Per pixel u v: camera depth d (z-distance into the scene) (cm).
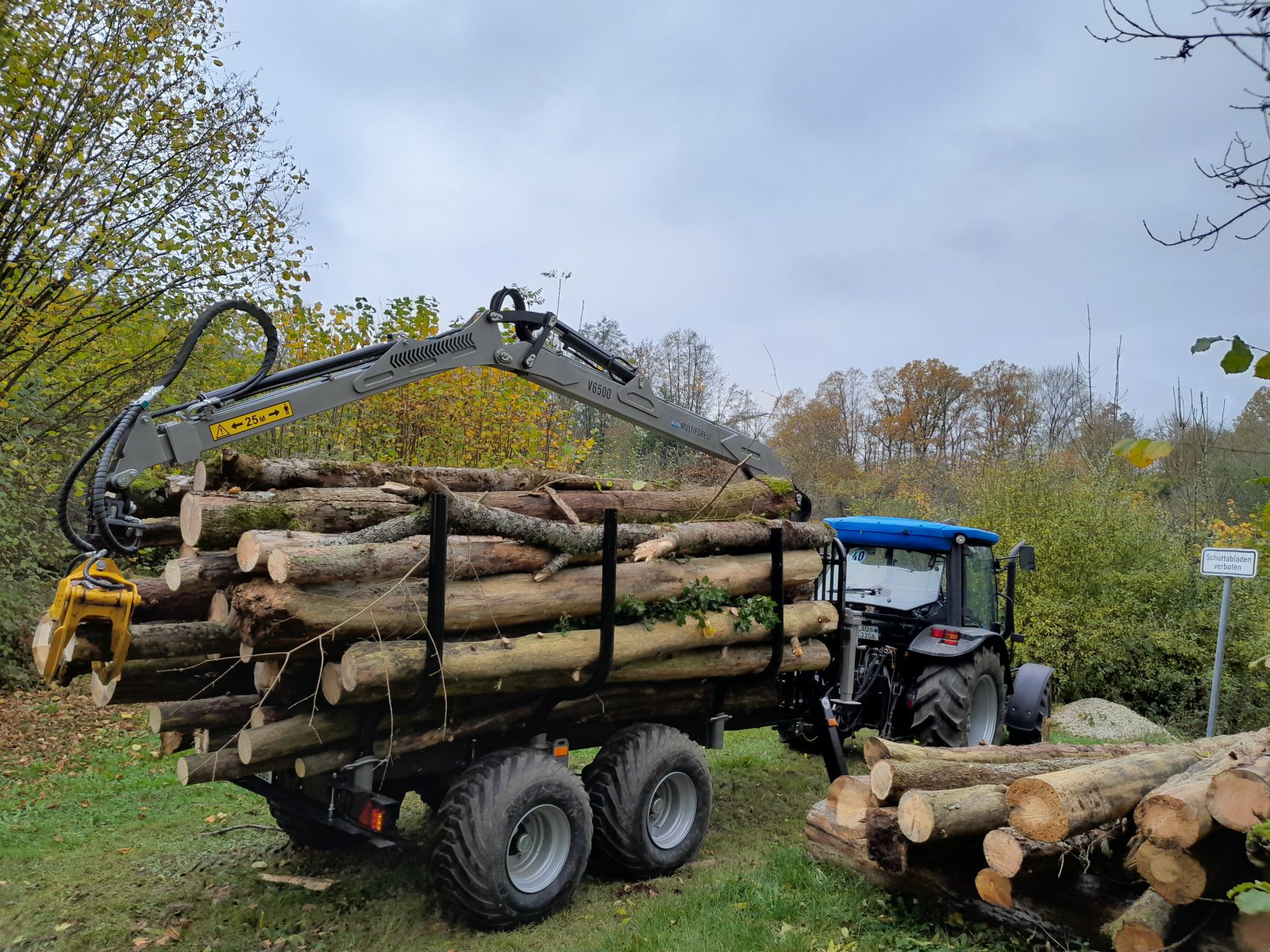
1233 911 345
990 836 384
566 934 427
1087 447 1638
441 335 510
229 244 1098
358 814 411
